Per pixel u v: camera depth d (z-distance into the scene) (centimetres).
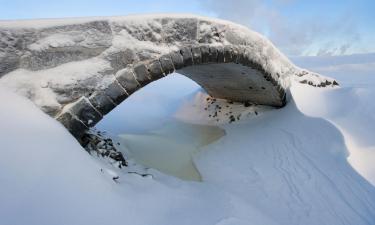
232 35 728
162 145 908
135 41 530
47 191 280
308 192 559
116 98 497
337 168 600
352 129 719
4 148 295
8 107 351
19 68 411
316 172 610
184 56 608
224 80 1008
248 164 708
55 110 432
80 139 462
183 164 761
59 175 306
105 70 487
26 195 264
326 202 526
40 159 308
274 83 906
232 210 436
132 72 520
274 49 923
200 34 645
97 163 403
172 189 453
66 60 452
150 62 548
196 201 434
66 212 273
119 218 304
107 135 839
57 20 452
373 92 852
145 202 368
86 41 472
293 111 912
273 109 1033
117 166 495
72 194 295
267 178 626
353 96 869
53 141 344
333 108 861
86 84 464
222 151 823
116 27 508
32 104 391
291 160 680
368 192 528
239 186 609
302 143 730
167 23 582
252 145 812
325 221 482
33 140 327
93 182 329
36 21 434
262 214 473
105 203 312
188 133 1051
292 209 516
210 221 378
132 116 1277
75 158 345
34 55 423
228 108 1178
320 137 720
